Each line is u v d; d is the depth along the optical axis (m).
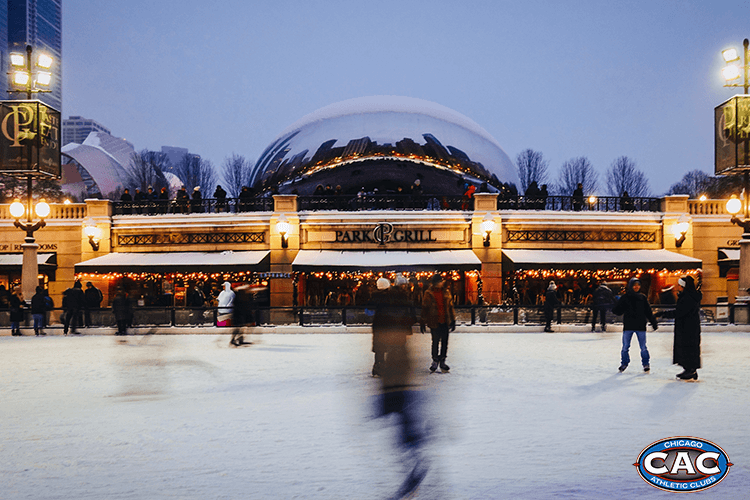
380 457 6.17
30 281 23.62
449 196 30.44
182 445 6.70
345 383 10.73
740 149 24.11
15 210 23.70
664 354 15.32
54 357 15.34
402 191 37.28
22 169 23.36
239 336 18.19
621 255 29.14
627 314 12.16
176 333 22.95
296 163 38.19
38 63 23.89
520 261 27.66
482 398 9.21
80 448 6.62
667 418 7.84
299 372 12.22
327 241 29.42
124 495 5.08
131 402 9.26
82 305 23.59
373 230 29.41
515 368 12.62
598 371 12.23
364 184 37.25
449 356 14.80
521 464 5.85
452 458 6.08
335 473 5.62
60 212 31.36
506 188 39.91
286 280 28.89
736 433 7.05
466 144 39.25
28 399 9.59
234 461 6.06
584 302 29.17
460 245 29.44
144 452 6.43
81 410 8.69
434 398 9.18
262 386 10.57
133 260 29.09
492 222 28.83
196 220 29.95
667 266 27.83
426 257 28.45
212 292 29.80
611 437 6.89
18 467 5.95
